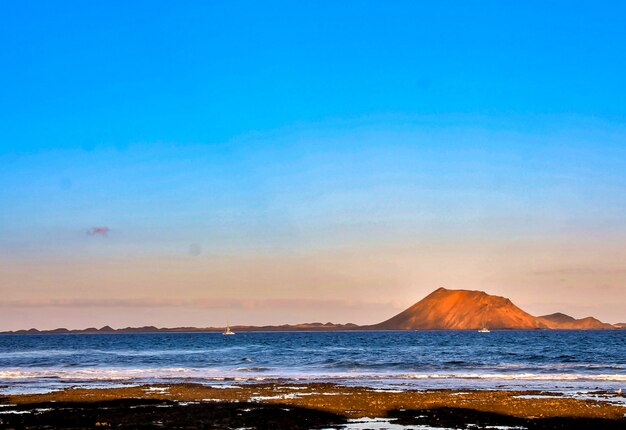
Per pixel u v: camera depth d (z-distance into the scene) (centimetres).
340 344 18125
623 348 13225
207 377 6450
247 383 5703
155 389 5094
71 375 6800
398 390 5088
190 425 3388
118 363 8925
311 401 4278
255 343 19588
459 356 10069
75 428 3306
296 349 14075
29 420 3553
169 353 12125
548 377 6316
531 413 3794
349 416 3691
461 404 4138
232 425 3400
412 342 19888
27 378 6481
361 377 6359
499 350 12581
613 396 4625
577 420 3566
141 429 3272
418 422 3509
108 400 4403
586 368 7388
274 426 3375
